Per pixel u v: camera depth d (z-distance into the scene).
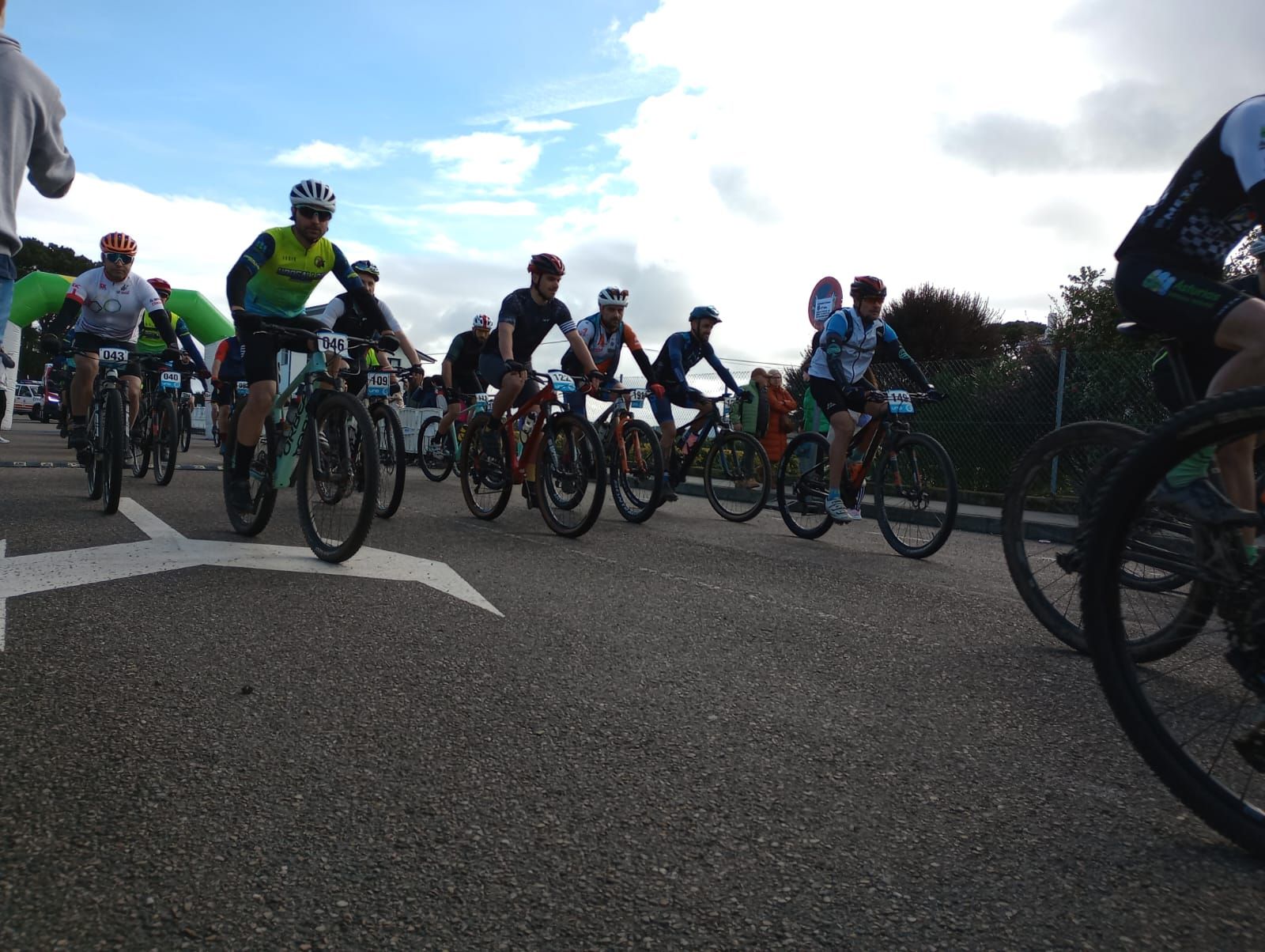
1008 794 1.86
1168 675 1.76
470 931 1.32
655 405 7.76
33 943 1.25
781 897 1.44
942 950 1.30
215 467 9.77
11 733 1.98
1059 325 13.83
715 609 3.49
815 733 2.18
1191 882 1.51
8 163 2.12
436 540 5.10
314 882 1.44
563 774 1.88
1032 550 3.19
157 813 1.64
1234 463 1.74
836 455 6.04
